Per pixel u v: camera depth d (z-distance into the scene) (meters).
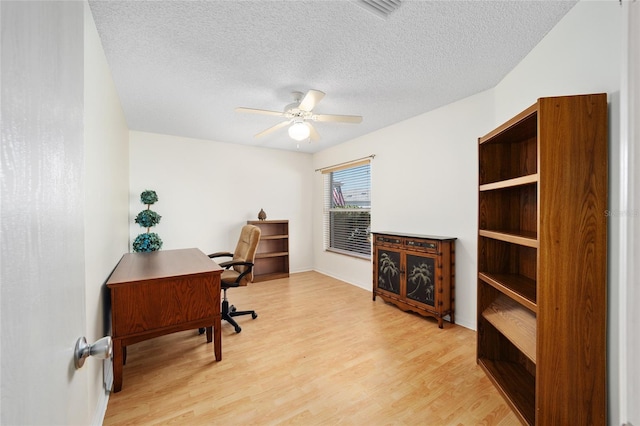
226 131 3.78
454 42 1.79
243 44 1.79
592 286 1.24
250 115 3.12
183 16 1.52
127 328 1.76
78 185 0.63
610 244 1.23
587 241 1.25
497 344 2.01
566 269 1.26
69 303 0.57
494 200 2.00
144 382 1.83
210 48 1.83
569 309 1.26
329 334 2.54
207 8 1.46
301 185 5.18
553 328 1.28
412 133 3.27
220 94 2.55
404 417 1.52
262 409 1.58
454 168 2.81
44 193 0.46
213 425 1.46
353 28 1.63
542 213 1.28
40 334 0.44
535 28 1.66
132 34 1.68
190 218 4.13
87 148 1.40
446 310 2.72
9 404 0.35
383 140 3.68
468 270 2.69
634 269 0.80
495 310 1.93
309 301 3.47
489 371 1.87
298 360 2.09
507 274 1.97
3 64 0.35
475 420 1.50
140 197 3.73
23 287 0.39
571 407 1.26
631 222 0.80
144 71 2.13
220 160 4.38
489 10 1.50
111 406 1.60
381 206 3.74
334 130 3.79
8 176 0.36
